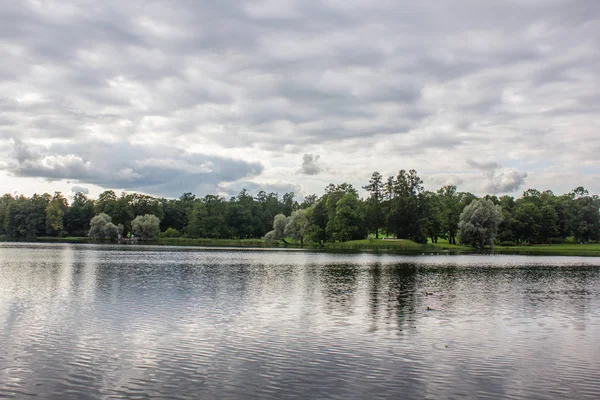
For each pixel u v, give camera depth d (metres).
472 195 174.50
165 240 190.25
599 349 22.36
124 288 41.22
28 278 48.06
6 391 16.31
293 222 165.25
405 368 19.22
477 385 17.45
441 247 141.62
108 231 189.50
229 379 17.70
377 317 29.28
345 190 174.62
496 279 52.72
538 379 18.14
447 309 32.47
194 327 25.91
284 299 35.97
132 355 20.56
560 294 40.53
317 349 21.77
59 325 26.08
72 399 15.70
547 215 163.12
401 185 159.00
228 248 137.12
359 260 85.06
